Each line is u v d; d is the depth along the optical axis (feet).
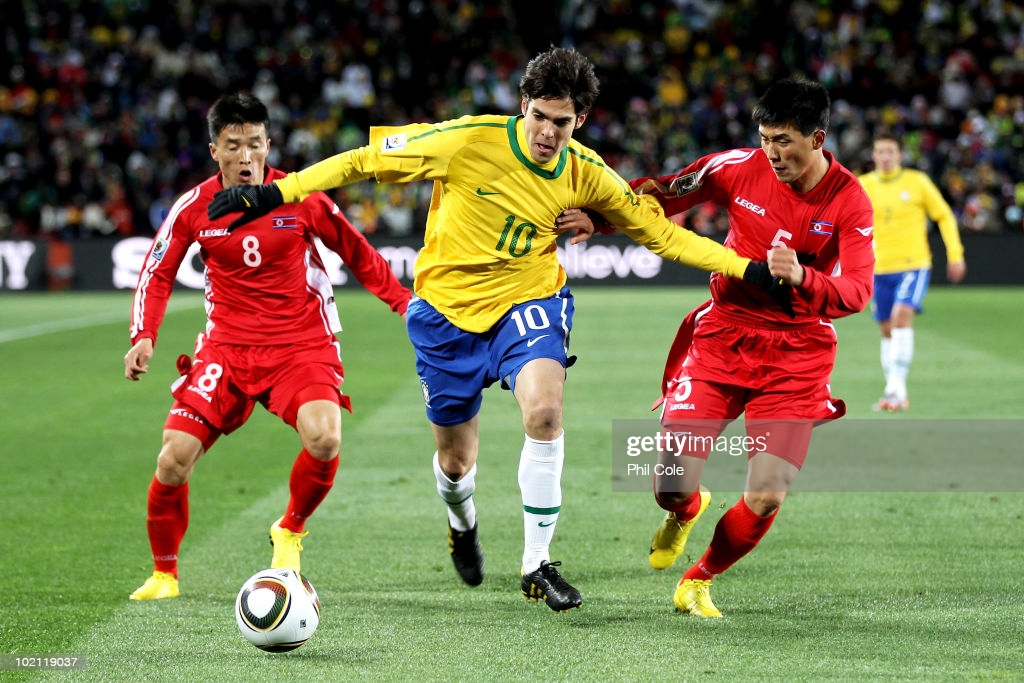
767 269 52.16
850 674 44.47
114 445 97.30
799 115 50.93
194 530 69.97
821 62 332.80
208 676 44.68
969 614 52.54
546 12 351.46
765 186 55.01
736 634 49.83
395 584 58.70
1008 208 283.18
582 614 53.16
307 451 56.44
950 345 163.53
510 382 53.62
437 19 346.54
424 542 67.26
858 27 338.75
